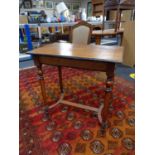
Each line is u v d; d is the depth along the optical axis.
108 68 0.94
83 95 1.79
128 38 2.56
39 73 1.22
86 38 1.81
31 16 3.62
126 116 1.39
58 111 1.49
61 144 1.11
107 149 1.06
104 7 2.54
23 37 3.55
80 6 6.64
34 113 1.46
